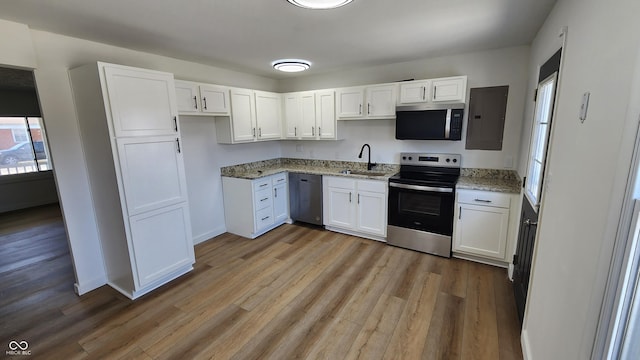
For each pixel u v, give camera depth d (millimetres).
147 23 2174
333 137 3998
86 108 2393
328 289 2633
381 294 2535
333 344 1981
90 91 2309
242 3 1843
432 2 1881
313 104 4082
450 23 2273
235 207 3926
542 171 1821
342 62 3574
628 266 830
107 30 2309
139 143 2469
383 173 3793
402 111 3412
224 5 1872
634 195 796
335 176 3824
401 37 2613
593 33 1151
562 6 1686
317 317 2260
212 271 2998
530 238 2012
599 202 960
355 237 3816
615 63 925
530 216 2090
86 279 2668
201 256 3344
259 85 4414
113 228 2543
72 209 2541
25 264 3275
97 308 2424
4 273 3062
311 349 1942
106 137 2314
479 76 3199
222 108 3521
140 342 2033
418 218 3277
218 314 2322
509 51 3016
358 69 3975
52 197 6195
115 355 1924
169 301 2506
